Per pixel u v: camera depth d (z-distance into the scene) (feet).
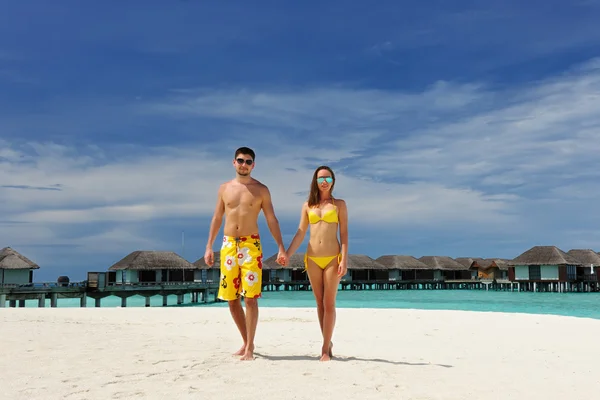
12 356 19.84
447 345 30.50
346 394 14.61
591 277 201.87
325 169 20.80
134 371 17.12
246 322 20.06
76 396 13.85
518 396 15.79
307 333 36.42
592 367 22.30
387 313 57.77
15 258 118.52
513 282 202.90
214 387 14.97
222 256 20.61
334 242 20.65
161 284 145.89
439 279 253.03
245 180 20.75
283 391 14.65
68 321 39.11
